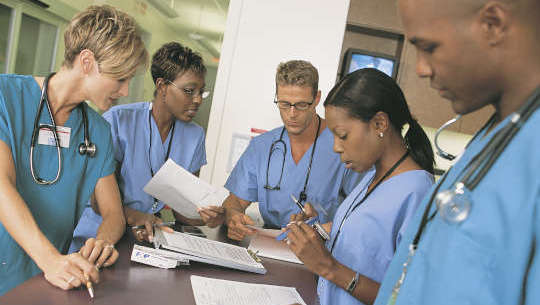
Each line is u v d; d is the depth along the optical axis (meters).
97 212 1.72
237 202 2.03
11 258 1.15
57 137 1.23
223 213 1.67
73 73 1.17
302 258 1.02
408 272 0.57
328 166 1.93
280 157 1.98
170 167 1.52
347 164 1.13
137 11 4.12
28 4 3.72
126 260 1.18
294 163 1.96
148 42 4.29
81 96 1.21
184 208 1.61
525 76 0.49
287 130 1.89
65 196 1.27
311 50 2.67
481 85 0.51
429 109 3.06
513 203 0.47
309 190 1.94
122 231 1.37
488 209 0.48
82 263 0.98
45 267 0.98
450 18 0.49
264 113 2.70
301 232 1.02
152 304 0.93
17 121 1.15
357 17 2.95
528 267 0.46
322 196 1.93
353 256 1.08
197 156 2.03
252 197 2.05
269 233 1.58
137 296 0.96
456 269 0.49
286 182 1.96
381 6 2.93
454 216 0.50
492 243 0.47
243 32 2.69
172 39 4.61
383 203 1.07
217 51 4.68
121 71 1.14
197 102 1.84
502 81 0.51
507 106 0.53
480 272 0.48
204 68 1.83
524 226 0.46
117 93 1.20
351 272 1.03
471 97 0.53
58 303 0.87
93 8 1.16
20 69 3.86
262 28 2.68
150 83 4.00
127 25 1.15
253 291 1.08
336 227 1.24
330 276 1.02
